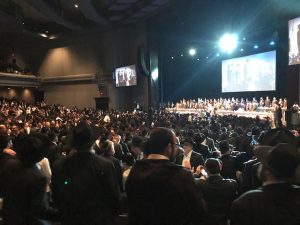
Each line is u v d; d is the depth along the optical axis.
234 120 17.55
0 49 37.84
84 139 2.83
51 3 30.25
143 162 2.41
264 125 15.01
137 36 34.03
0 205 3.28
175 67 36.28
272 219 1.94
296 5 18.17
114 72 36.09
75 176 2.75
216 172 3.74
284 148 2.05
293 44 17.70
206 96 35.66
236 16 20.58
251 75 27.56
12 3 27.89
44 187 2.93
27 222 2.83
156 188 2.27
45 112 28.55
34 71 41.31
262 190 2.05
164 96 36.28
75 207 2.72
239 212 2.05
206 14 22.00
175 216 2.25
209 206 3.64
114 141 7.89
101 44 38.19
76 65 40.25
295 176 2.03
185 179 2.29
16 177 2.91
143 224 2.30
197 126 13.30
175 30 31.83
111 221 2.79
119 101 36.50
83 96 39.91
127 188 2.40
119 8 29.98
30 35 38.38
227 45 22.36
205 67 35.09
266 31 23.39
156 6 28.16
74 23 36.03
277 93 25.00
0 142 4.11
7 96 38.16
